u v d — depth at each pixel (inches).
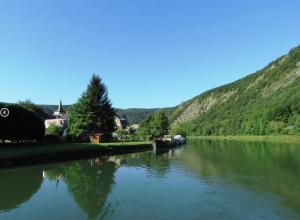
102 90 3395.7
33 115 2551.7
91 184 1119.0
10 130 2337.6
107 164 1691.7
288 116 5556.1
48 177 1278.3
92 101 3292.3
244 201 864.9
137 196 924.0
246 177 1230.3
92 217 738.2
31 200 901.2
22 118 2411.4
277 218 726.5
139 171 1412.4
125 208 802.8
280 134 5310.0
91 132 3275.1
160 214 753.6
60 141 2822.3
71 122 3265.3
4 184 1138.0
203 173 1334.9
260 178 1204.5
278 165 1587.1
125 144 2667.3
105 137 3383.4
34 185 1119.0
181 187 1045.2
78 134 3159.5
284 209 792.3
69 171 1439.5
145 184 1099.9
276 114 5674.2
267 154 2271.2
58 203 863.7
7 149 1947.6
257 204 834.8
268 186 1055.6
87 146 2295.8
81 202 869.8
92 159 1964.8
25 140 2581.2
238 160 1866.4
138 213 762.8
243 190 999.0
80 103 3248.0
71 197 928.9
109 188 1043.3
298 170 1402.6
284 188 1024.9
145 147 2888.8
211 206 819.4
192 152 2573.8
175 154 2361.0
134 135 4315.9
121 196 925.8
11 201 893.8
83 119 3216.0
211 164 1658.5
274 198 896.3
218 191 985.5
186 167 1535.4
